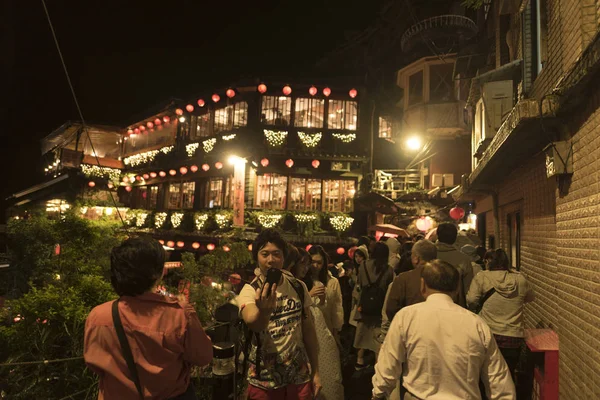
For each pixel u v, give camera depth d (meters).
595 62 3.04
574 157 4.11
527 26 6.51
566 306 4.31
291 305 3.19
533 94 6.23
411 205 17.27
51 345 3.39
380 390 2.63
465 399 2.39
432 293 2.73
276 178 17.78
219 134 18.78
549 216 5.42
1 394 3.18
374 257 6.23
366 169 18.12
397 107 21.59
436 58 19.41
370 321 6.12
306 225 16.73
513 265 8.59
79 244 6.79
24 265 8.65
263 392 3.04
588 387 3.61
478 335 2.48
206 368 4.03
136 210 23.88
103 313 2.12
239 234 16.06
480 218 13.97
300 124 17.78
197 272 5.11
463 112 18.44
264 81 17.55
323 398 4.05
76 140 25.94
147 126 24.33
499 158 6.67
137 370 2.05
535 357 4.95
